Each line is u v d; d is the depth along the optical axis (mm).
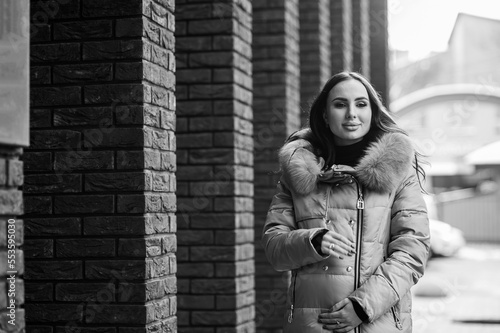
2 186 3166
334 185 3742
